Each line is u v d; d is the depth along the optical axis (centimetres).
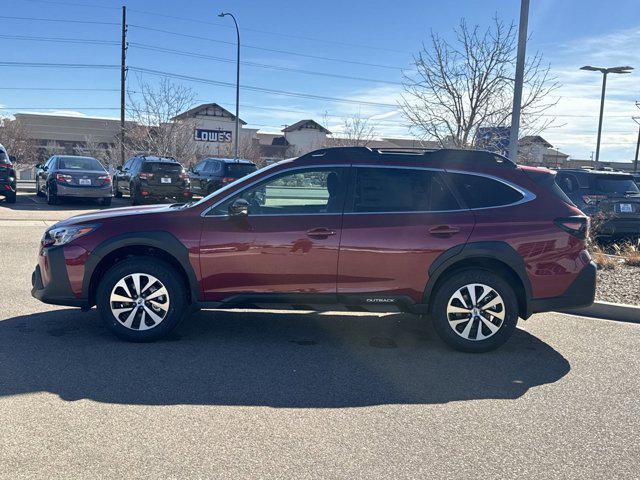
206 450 350
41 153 6888
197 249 543
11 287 754
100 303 545
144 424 382
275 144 9138
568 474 335
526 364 529
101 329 589
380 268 547
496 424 399
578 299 559
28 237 1173
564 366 525
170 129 3881
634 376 502
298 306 559
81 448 347
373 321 664
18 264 902
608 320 698
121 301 545
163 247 543
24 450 342
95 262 545
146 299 546
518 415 416
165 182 1998
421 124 1376
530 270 552
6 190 1798
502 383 479
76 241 547
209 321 638
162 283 545
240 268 547
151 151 3756
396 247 545
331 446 360
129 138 3903
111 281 543
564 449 365
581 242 561
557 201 567
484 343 551
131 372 475
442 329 552
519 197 564
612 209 1216
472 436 380
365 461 343
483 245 546
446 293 550
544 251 552
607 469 342
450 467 339
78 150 4903
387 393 450
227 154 5366
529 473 335
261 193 559
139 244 544
